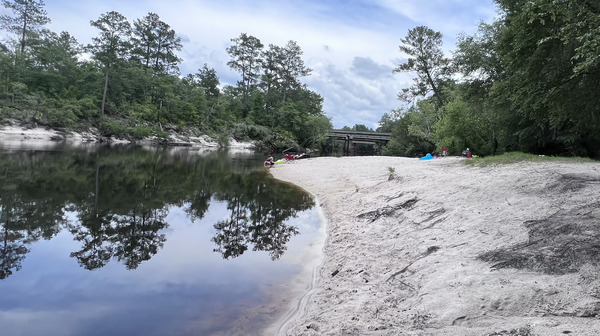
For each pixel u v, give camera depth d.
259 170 25.91
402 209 9.45
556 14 8.82
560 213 6.02
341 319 4.23
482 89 23.08
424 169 16.09
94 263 6.33
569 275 4.16
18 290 5.12
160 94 65.50
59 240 7.49
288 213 11.82
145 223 9.34
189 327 4.20
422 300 4.37
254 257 7.13
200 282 5.71
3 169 16.39
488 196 8.18
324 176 20.80
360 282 5.49
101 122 50.16
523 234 5.62
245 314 4.59
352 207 11.55
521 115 20.12
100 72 58.94
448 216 7.67
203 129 67.81
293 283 5.77
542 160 12.61
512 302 3.85
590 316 3.38
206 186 16.78
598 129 13.72
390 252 6.68
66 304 4.74
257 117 80.12
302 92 93.44
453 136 29.38
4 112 40.47
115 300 4.91
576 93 10.17
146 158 28.91
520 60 11.44
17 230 7.98
